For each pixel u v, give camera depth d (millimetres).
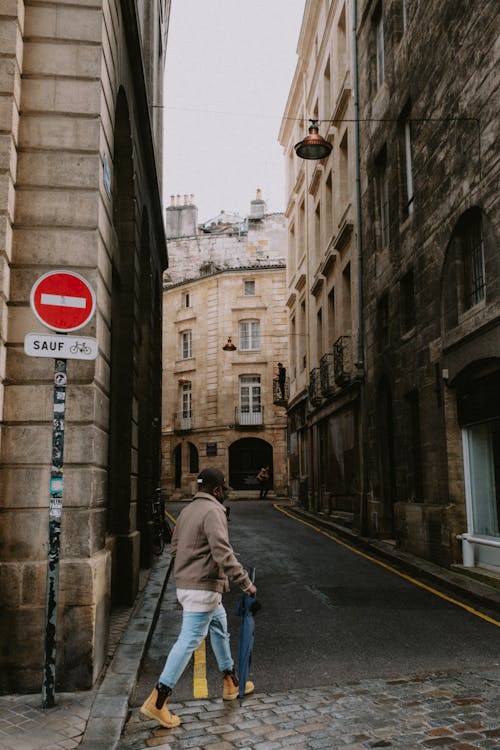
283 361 40969
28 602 5574
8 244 5973
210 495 5133
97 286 6230
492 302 9773
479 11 10289
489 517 10625
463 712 4941
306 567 12188
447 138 11633
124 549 9078
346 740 4477
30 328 6004
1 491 5758
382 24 16953
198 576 4930
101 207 6473
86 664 5520
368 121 17859
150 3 15242
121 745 4488
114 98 7789
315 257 26281
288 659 6477
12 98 6102
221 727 4770
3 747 4285
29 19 6434
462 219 11062
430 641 7059
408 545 13328
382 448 16234
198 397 42906
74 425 5953
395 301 14969
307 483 27172
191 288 44406
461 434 11523
